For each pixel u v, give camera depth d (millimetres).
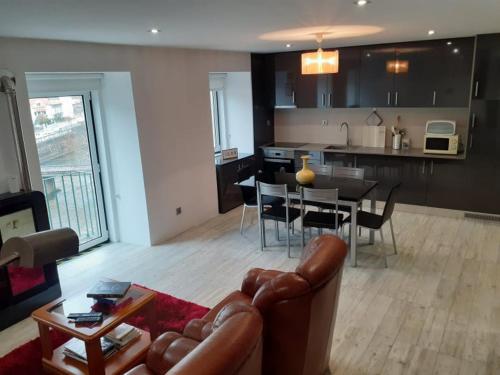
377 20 3635
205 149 6043
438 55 5750
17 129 3525
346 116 7133
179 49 5371
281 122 7805
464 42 5543
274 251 5004
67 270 4645
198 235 5617
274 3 2658
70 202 5098
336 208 4367
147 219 5188
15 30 3199
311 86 6902
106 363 2859
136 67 4785
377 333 3311
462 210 5879
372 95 6391
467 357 2994
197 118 5824
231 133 7379
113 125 5039
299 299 2229
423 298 3807
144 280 4363
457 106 5797
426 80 5918
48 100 4641
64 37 3725
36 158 3869
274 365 2414
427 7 3066
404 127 6664
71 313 2840
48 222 3824
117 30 3479
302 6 2812
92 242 5289
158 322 3555
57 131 4797
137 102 4855
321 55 4426
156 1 2424
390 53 6086
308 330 2314
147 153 5074
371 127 6852
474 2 2904
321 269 2291
